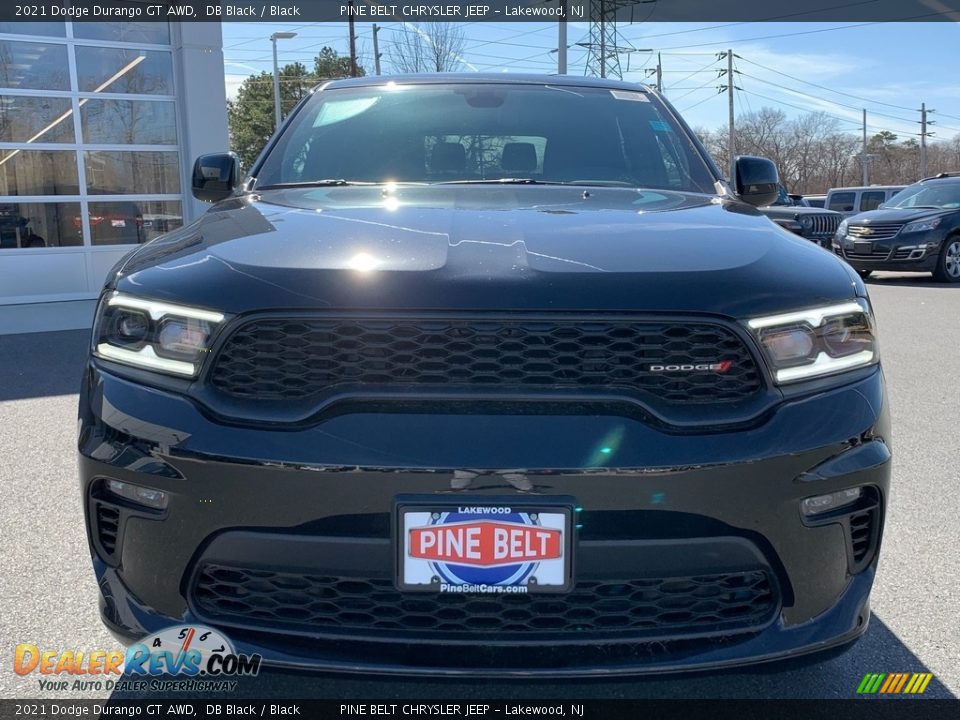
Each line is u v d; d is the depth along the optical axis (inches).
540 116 131.2
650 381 71.9
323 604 71.2
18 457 170.9
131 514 73.7
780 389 73.4
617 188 115.6
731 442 70.1
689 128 135.4
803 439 71.7
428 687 91.8
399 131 127.7
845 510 75.0
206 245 83.7
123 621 74.3
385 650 70.4
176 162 475.8
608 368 71.5
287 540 69.4
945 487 155.9
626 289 72.8
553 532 68.4
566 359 71.4
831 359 75.9
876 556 79.0
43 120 435.8
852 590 77.0
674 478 68.7
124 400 74.6
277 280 73.9
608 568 69.4
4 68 423.5
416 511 68.1
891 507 145.8
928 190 603.5
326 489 68.6
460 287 72.3
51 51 433.4
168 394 73.3
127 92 456.4
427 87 138.1
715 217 95.1
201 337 72.7
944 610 109.6
